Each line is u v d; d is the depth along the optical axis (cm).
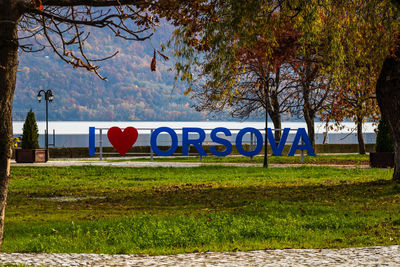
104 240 1130
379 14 1944
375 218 1391
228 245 1079
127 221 1326
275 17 1947
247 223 1293
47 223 1391
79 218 1477
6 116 689
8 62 685
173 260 915
